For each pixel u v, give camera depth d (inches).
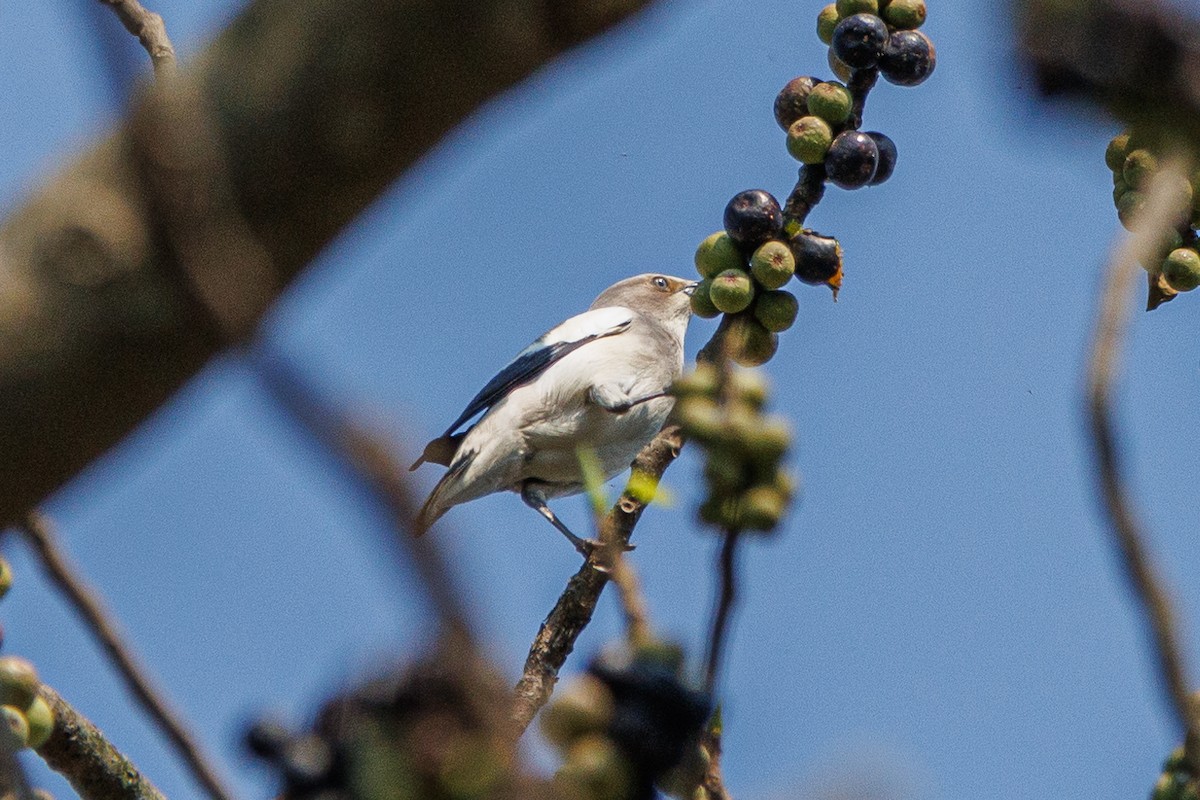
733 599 143.4
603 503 169.3
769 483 146.3
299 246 103.0
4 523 106.6
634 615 147.3
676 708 140.1
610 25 102.9
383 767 118.3
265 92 101.2
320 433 75.9
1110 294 116.4
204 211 96.1
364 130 101.7
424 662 118.0
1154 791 157.2
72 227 98.6
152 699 259.1
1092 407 113.7
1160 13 78.0
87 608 263.6
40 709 231.8
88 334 100.0
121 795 302.8
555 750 140.5
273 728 141.3
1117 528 112.4
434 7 100.2
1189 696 111.1
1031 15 81.2
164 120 96.3
